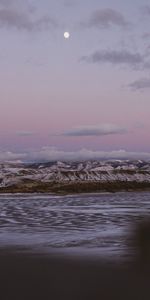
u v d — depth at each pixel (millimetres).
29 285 13586
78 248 21250
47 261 17703
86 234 27297
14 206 60781
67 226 32656
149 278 14445
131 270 15758
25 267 16484
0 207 58344
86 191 136125
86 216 41938
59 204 65875
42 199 87000
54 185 143500
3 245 22453
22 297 12188
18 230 29984
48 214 45031
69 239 24844
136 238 24953
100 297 12203
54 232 28625
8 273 15430
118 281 14031
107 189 145375
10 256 18969
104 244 22641
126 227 31422
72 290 12930
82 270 15828
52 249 20969
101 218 39500
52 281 14102
